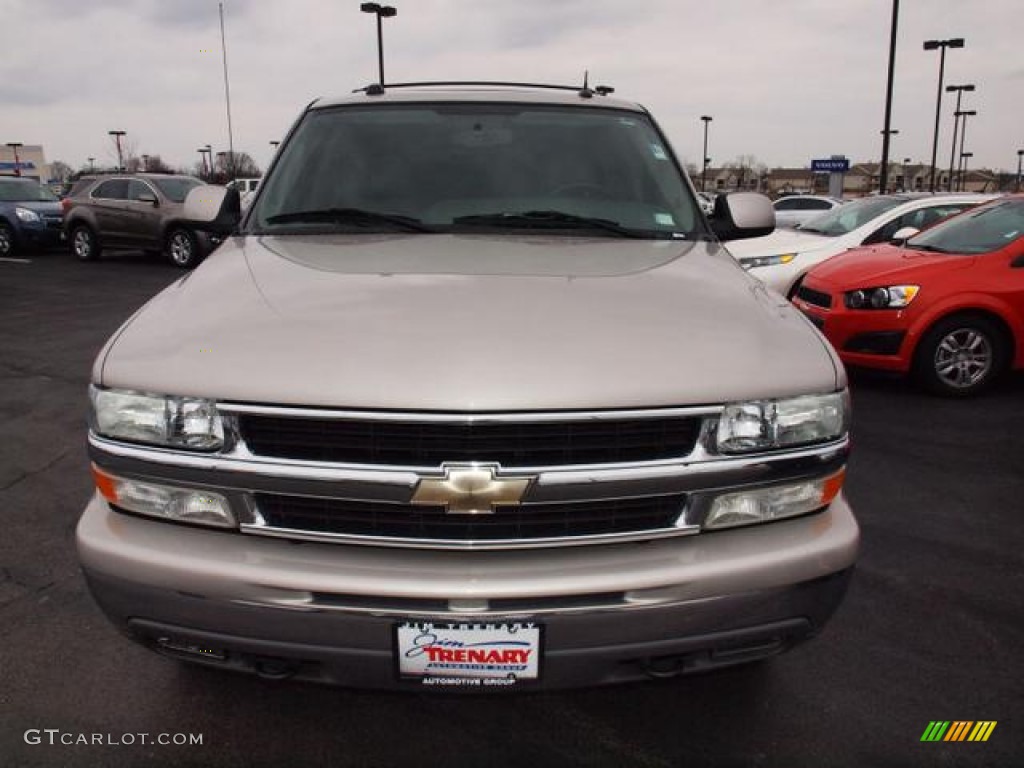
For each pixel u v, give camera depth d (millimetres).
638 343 1841
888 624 2805
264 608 1769
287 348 1806
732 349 1874
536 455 1723
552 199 2883
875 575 3158
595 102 3365
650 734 2252
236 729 2260
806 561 1858
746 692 2426
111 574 1853
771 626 1874
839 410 1910
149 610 1847
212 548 1812
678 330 1914
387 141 3088
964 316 5660
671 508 1825
